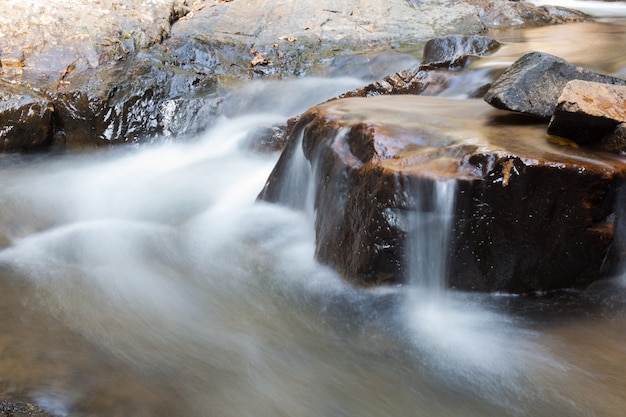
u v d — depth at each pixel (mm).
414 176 3922
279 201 5789
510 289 4195
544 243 4039
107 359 3689
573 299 4195
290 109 8969
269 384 3529
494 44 8758
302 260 4906
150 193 6824
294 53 9891
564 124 4203
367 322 4094
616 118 4074
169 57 9250
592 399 3334
